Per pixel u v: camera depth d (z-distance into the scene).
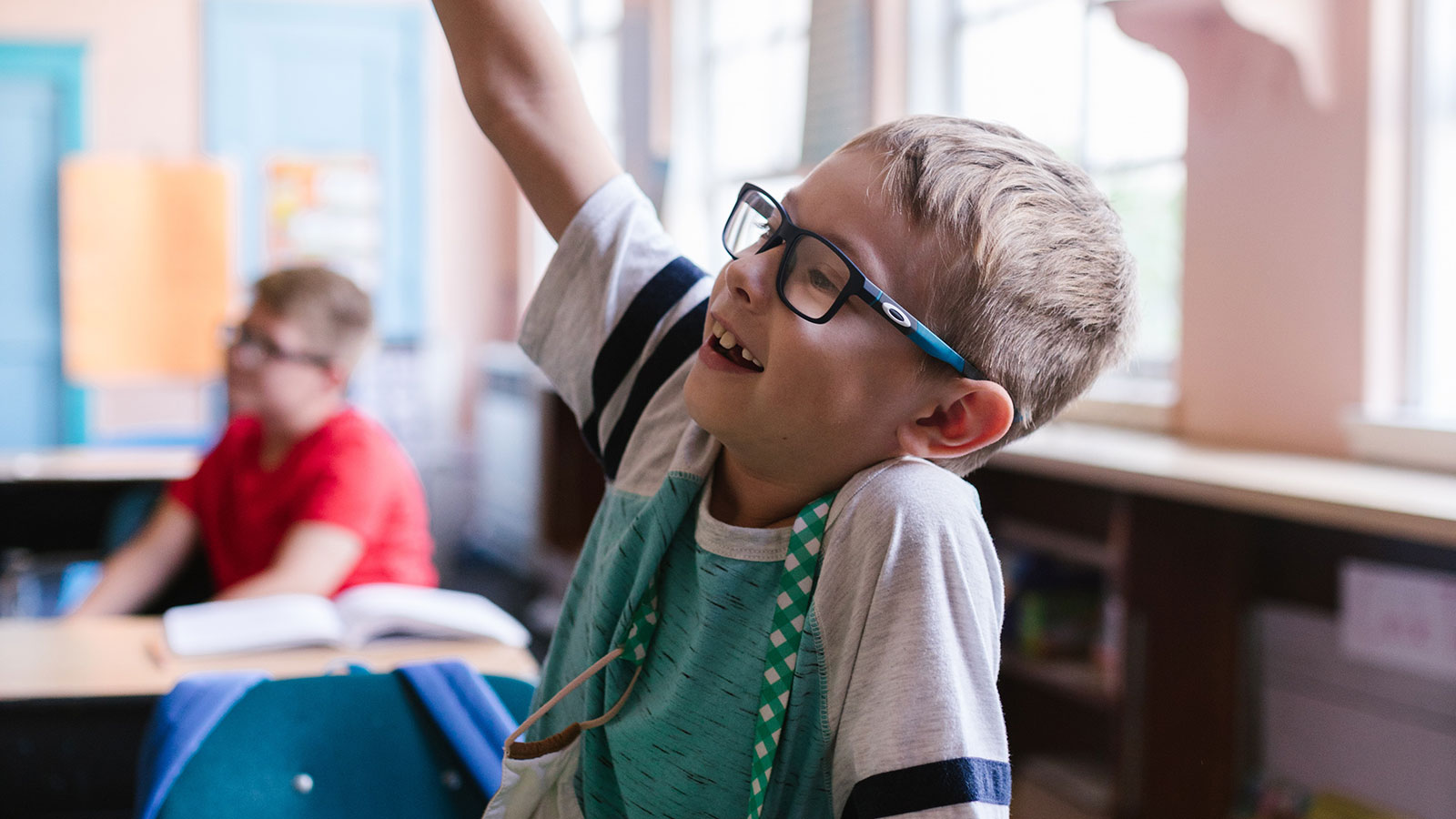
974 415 0.67
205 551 2.41
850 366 0.64
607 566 0.76
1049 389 0.70
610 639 0.75
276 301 2.16
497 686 1.15
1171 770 2.30
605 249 0.85
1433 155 2.30
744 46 4.48
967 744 0.59
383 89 6.43
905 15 3.54
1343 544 2.09
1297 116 2.44
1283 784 2.28
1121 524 2.35
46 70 6.02
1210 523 2.23
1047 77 3.22
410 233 6.51
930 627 0.61
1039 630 2.74
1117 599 2.54
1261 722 2.46
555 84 0.87
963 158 0.66
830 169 0.68
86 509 3.32
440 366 6.52
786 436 0.66
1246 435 2.59
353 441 2.15
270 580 1.97
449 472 6.54
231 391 2.24
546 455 5.01
